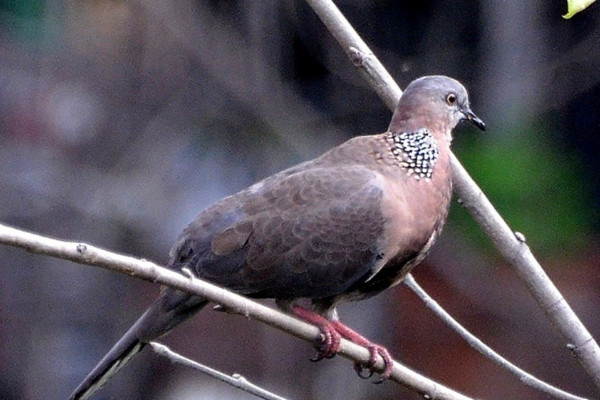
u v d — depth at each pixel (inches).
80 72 635.5
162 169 630.5
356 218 311.4
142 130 633.0
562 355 621.3
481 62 617.0
